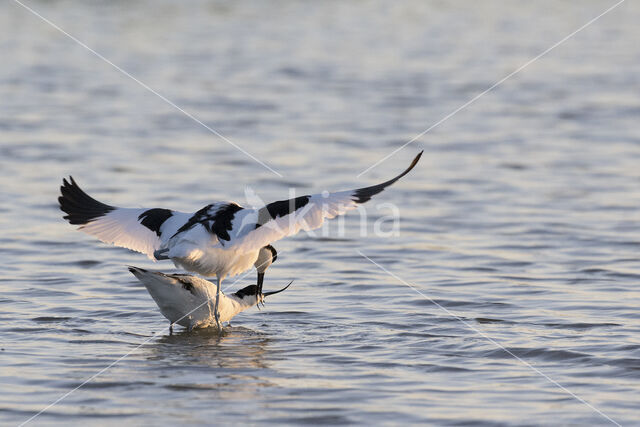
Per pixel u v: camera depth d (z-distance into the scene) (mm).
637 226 16672
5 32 42969
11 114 27391
